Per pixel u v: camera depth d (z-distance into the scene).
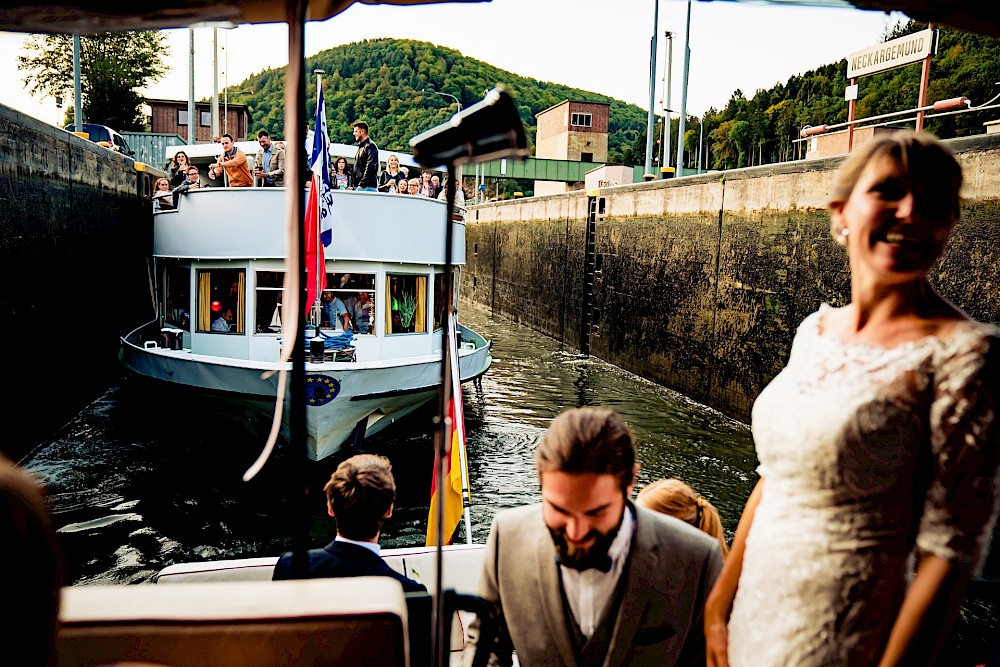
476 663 1.54
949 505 1.04
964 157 8.66
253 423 8.98
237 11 1.45
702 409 13.34
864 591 1.09
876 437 1.07
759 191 12.12
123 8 1.40
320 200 7.43
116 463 9.12
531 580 1.43
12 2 1.40
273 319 8.99
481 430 11.55
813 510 1.14
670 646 1.42
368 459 2.51
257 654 1.40
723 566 1.47
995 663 1.77
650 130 21.81
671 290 15.08
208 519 7.69
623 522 1.41
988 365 1.01
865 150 1.17
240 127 37.34
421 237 9.34
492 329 24.95
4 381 8.34
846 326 1.20
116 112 34.78
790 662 1.14
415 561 2.98
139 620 1.38
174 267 10.34
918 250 1.08
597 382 15.77
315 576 2.33
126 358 10.61
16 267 8.70
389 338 9.24
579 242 20.42
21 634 0.76
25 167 9.03
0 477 0.78
